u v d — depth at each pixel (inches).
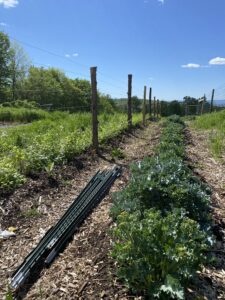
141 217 155.3
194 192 169.6
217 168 314.0
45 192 225.9
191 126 787.4
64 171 270.8
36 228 179.3
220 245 161.8
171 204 159.3
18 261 148.9
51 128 488.1
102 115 692.7
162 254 114.3
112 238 160.2
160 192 171.0
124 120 594.9
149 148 414.3
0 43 1641.2
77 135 394.6
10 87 1775.3
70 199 223.0
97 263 141.3
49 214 197.0
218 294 126.4
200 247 118.7
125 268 117.0
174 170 197.2
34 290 128.3
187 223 125.0
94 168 302.0
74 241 163.5
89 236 167.0
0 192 208.8
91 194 217.2
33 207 202.7
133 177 196.2
